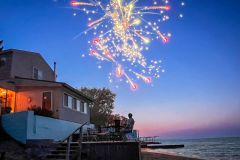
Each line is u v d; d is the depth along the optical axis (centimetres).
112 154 1390
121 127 1698
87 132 1952
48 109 1984
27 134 1550
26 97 2075
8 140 1565
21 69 2359
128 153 1378
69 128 2128
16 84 2108
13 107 2059
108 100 4978
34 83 2081
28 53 2478
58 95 2034
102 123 4684
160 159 1886
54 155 1384
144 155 2075
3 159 1282
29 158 1400
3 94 2025
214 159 3045
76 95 2422
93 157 1398
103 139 1734
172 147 5647
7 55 2314
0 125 1605
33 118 1625
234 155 3866
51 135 1803
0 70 2284
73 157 1370
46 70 2772
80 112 2500
